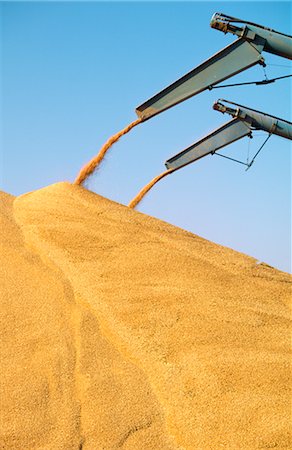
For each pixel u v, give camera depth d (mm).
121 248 8172
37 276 7523
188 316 6980
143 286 7430
